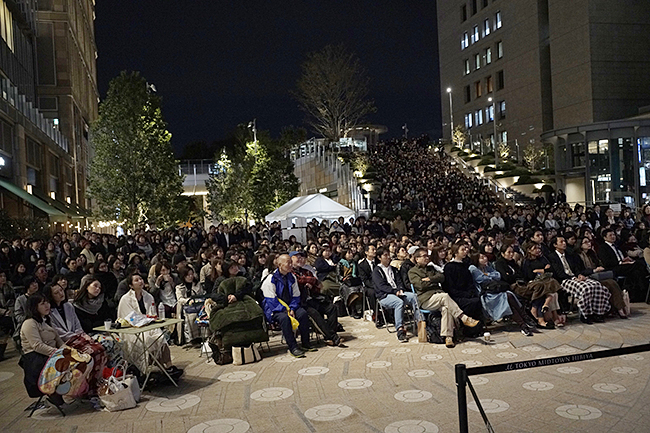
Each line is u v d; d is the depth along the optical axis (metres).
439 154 61.69
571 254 11.31
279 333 10.74
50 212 25.73
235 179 45.75
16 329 9.01
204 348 9.05
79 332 7.37
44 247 17.44
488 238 14.76
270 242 21.16
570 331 9.28
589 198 36.16
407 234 20.44
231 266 9.76
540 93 56.19
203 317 9.32
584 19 48.00
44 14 39.59
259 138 48.62
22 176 26.64
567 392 6.26
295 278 9.38
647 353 7.68
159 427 5.82
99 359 6.79
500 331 9.58
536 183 43.91
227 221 46.38
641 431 5.11
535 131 57.16
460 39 71.38
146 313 8.20
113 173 30.28
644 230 14.75
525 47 58.38
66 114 40.25
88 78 54.12
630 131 34.28
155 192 30.97
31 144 29.73
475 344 8.78
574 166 38.44
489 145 61.50
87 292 9.28
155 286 10.50
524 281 10.41
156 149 31.12
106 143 30.48
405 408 6.00
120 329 7.11
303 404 6.31
